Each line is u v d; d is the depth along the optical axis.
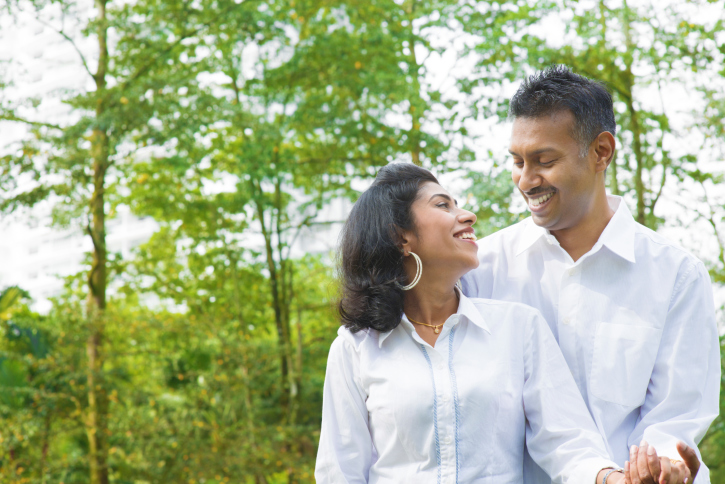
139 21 9.02
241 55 9.09
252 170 8.51
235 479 7.96
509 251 2.14
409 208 1.89
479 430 1.78
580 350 1.96
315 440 8.85
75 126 8.14
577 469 1.70
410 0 8.41
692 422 1.80
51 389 8.30
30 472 8.04
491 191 6.72
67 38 8.88
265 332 10.47
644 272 1.94
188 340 8.81
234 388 8.38
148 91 8.40
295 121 8.85
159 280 9.44
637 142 7.45
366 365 1.89
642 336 1.90
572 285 1.99
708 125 7.07
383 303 1.87
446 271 1.88
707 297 1.91
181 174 8.44
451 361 1.85
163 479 7.94
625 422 1.93
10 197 8.31
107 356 8.72
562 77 1.85
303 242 10.93
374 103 8.48
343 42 8.71
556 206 1.88
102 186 8.87
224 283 9.74
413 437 1.80
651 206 7.46
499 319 1.91
